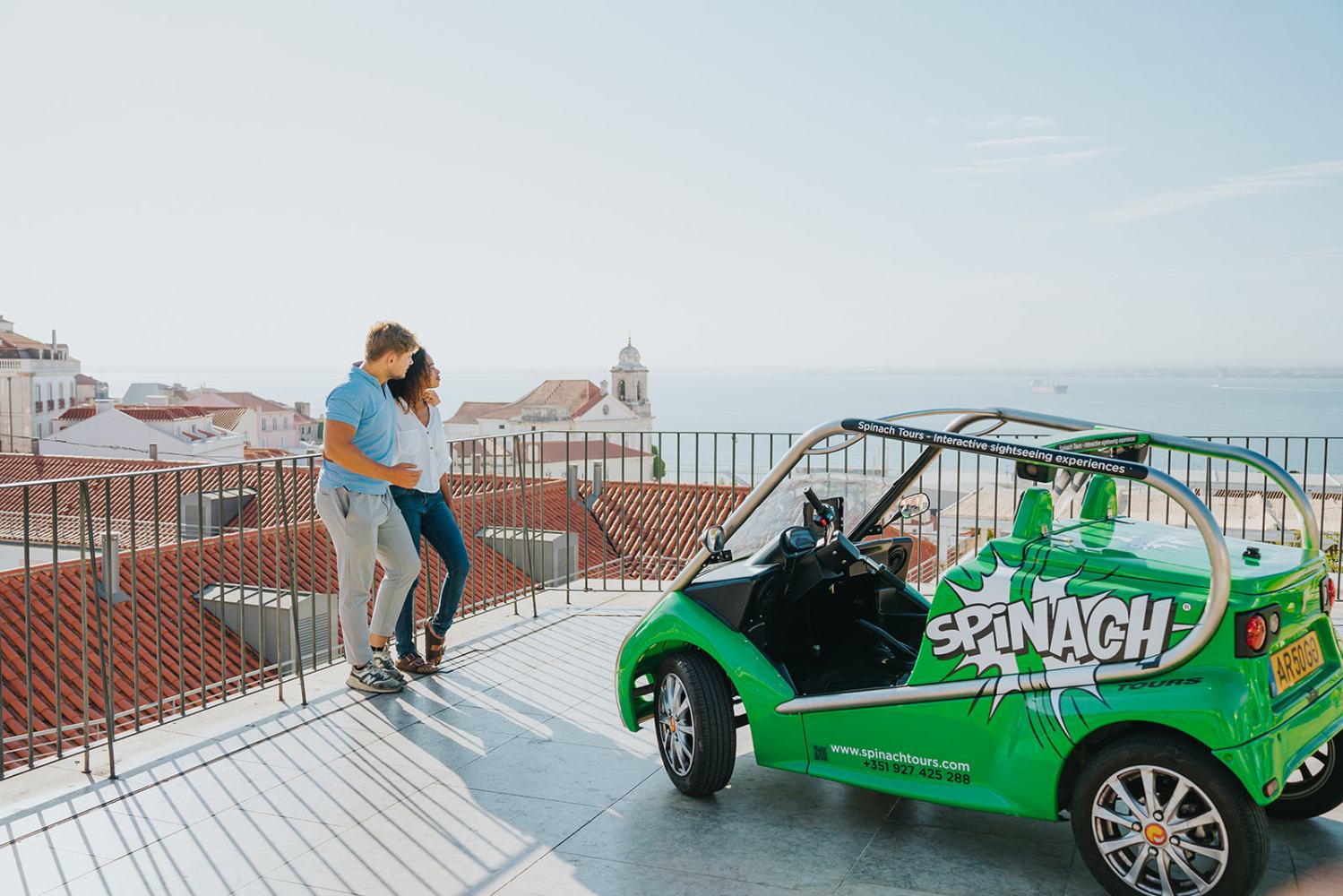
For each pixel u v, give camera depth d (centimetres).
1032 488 353
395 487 569
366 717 523
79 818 408
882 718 364
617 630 697
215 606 1573
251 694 562
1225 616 290
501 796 423
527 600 795
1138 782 310
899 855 362
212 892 346
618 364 12450
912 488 469
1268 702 293
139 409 7506
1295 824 374
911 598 455
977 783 342
